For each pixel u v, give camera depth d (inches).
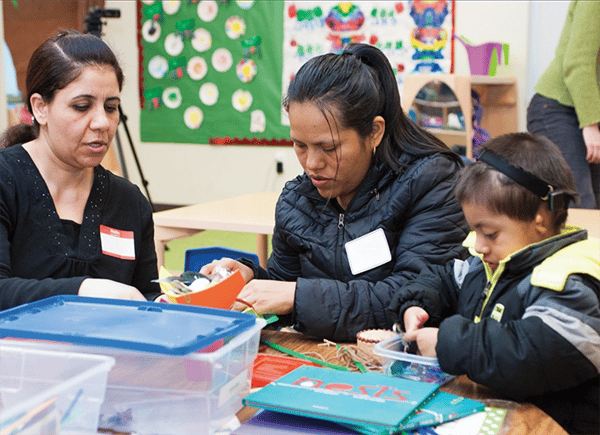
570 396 43.7
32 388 30.8
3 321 34.2
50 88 52.2
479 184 42.8
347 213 60.6
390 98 57.9
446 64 220.2
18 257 55.0
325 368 40.4
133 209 63.0
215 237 228.5
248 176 257.8
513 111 200.7
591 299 39.1
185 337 31.3
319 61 53.7
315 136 52.8
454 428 32.5
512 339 38.2
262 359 43.9
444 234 58.1
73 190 57.7
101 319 34.8
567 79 121.8
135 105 265.7
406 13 222.8
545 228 42.9
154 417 31.2
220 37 250.4
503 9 210.1
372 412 31.7
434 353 41.6
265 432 31.4
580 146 126.9
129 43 261.3
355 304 52.6
